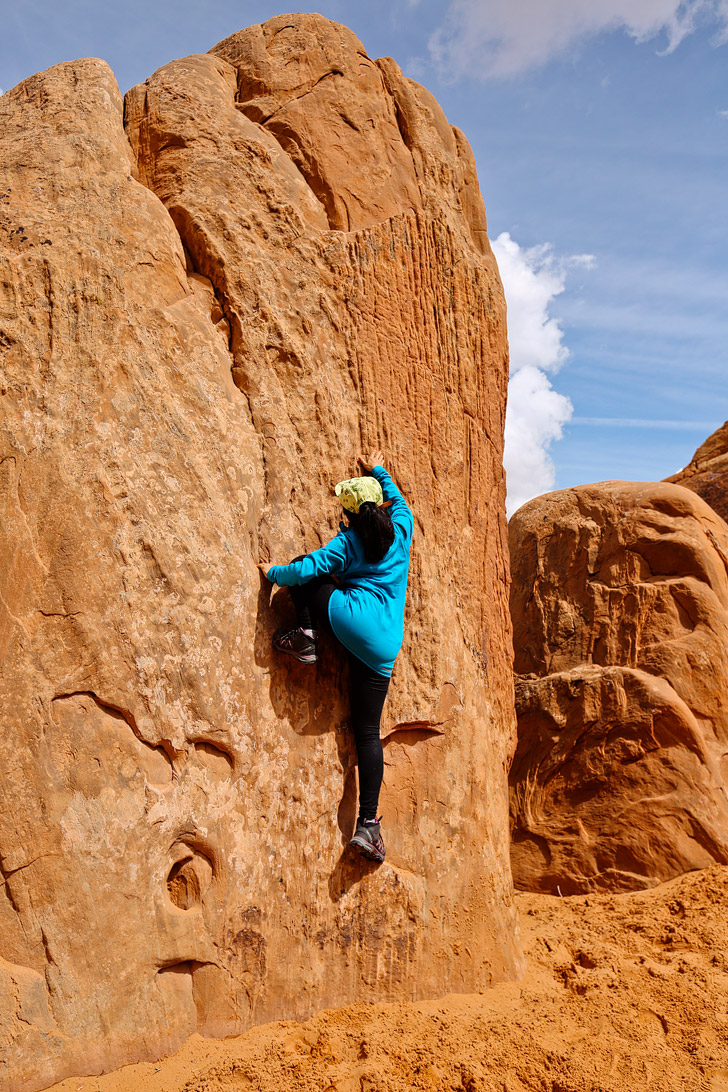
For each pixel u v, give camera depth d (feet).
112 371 11.19
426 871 12.73
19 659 10.00
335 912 11.75
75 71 12.80
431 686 13.37
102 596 10.50
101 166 12.01
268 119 14.52
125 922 10.11
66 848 9.89
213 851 10.90
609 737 22.09
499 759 14.66
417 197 15.31
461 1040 10.93
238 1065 9.88
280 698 11.88
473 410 15.48
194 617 11.12
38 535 10.35
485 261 16.34
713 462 37.40
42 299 11.00
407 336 14.53
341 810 12.11
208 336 12.34
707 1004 12.26
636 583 24.09
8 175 11.68
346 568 12.01
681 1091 10.08
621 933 16.07
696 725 21.76
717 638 22.82
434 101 16.48
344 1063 10.25
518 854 22.13
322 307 13.51
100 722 10.29
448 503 14.61
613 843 20.98
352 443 13.46
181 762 10.80
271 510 12.43
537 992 12.81
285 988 11.15
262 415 12.58
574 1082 10.19
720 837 20.65
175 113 13.42
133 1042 9.94
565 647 24.54
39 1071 9.34
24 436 10.51
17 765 9.80
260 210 13.37
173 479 11.36
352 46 15.47
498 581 15.70
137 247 11.87
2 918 9.57
